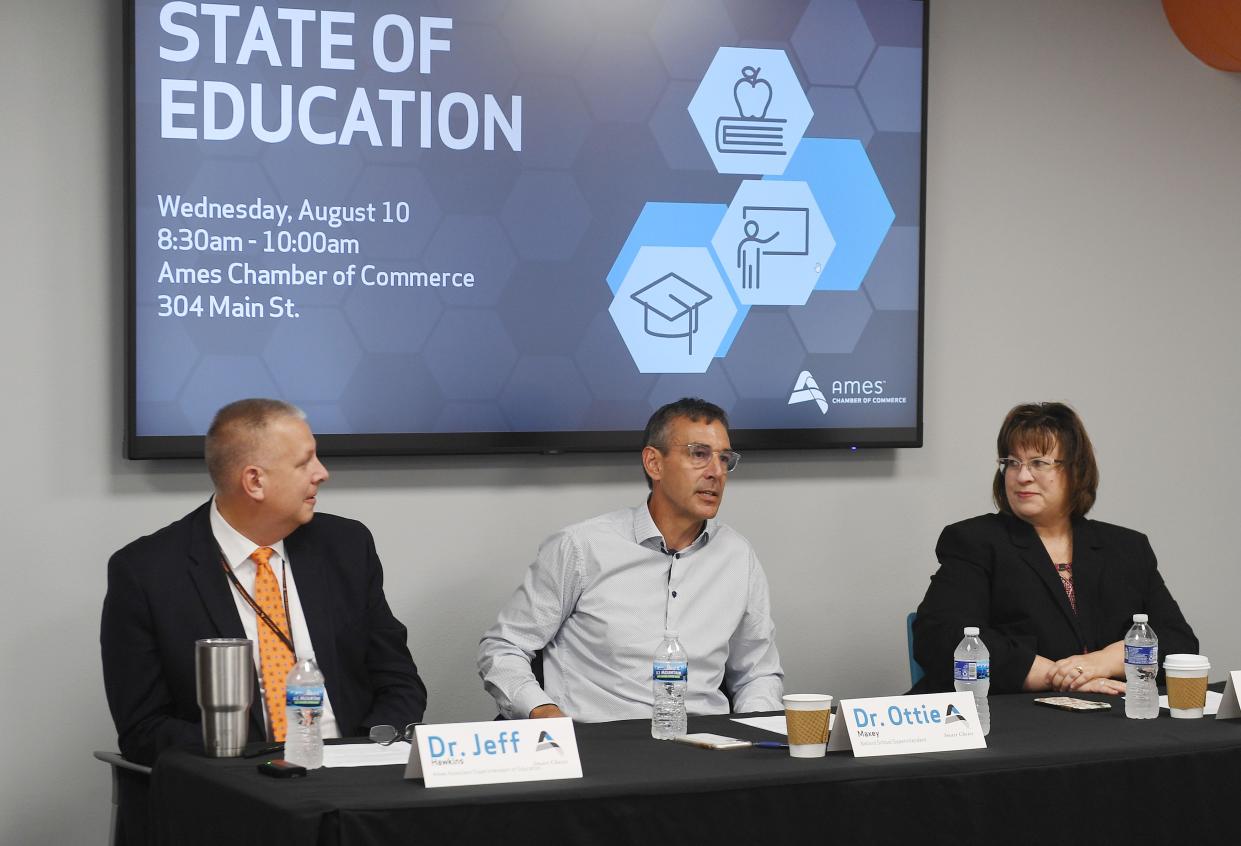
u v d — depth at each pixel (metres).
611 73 3.89
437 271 3.75
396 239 3.72
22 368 3.46
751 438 4.04
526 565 3.88
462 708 3.83
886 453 4.24
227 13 3.56
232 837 2.11
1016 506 3.45
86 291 3.51
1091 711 2.82
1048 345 4.44
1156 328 4.57
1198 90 4.61
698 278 3.98
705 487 3.13
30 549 3.47
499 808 2.02
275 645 2.82
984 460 4.36
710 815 2.14
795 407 4.08
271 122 3.61
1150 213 4.55
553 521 3.91
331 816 1.94
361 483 3.74
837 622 4.19
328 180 3.66
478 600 3.84
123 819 2.71
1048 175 4.43
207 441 2.84
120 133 3.53
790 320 4.07
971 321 4.35
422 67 3.73
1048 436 3.43
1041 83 4.42
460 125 3.77
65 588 3.50
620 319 3.91
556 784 2.11
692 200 3.98
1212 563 4.64
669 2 3.94
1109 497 4.52
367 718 2.93
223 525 2.87
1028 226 4.41
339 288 3.67
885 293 4.17
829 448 4.11
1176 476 4.59
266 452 2.80
